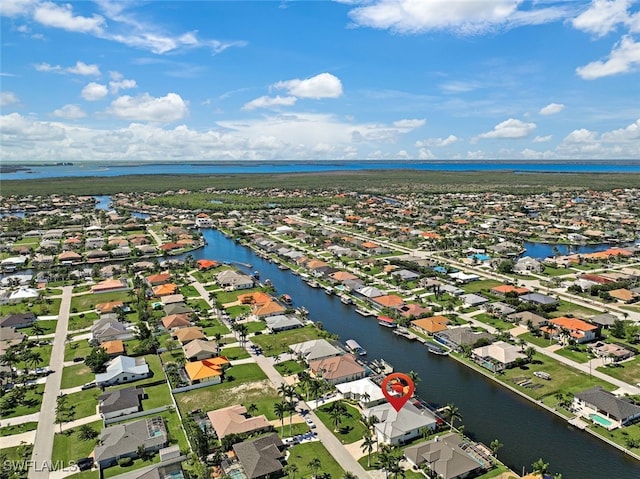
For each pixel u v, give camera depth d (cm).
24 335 18300
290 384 14862
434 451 11006
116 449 11244
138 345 17562
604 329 18800
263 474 10462
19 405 13688
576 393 13600
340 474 10669
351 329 19612
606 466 11025
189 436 12056
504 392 14438
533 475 10275
